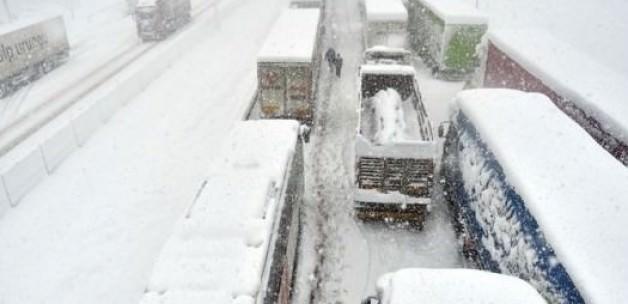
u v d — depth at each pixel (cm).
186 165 1406
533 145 846
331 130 1573
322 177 1292
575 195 705
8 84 2025
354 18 3192
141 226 1127
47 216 1169
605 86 1170
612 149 1002
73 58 2556
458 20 1862
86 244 1067
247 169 829
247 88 2041
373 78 1512
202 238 657
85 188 1288
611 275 557
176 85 2097
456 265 973
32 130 1639
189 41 2744
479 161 930
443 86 1944
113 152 1488
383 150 982
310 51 1427
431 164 988
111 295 922
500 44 1589
